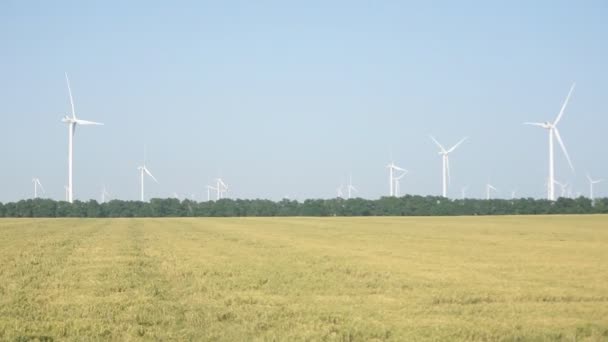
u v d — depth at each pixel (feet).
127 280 88.48
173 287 82.43
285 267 106.93
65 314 63.26
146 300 71.72
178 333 55.36
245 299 72.64
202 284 84.94
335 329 57.16
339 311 65.92
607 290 81.97
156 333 54.95
